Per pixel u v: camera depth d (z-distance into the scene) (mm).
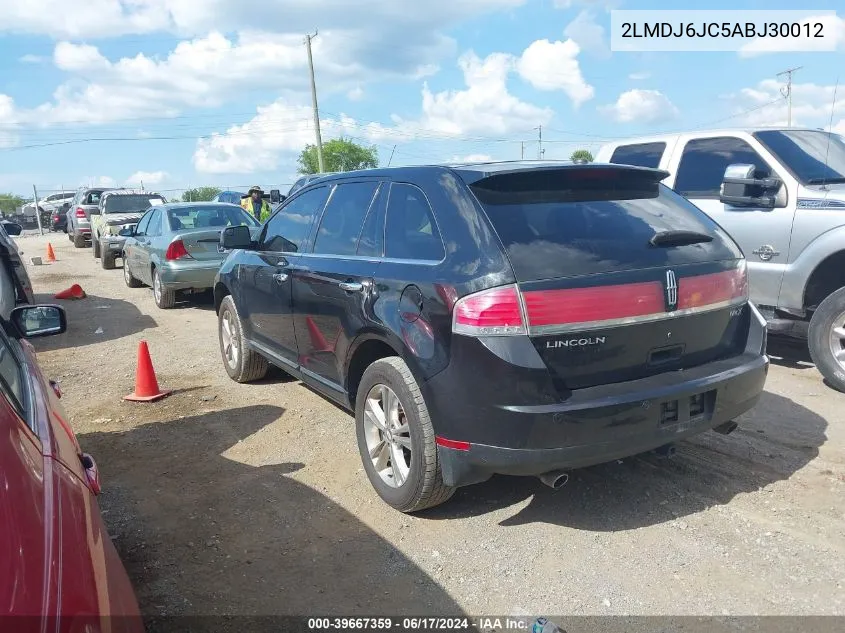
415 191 3760
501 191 3404
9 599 1248
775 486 3906
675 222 3686
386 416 3750
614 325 3160
